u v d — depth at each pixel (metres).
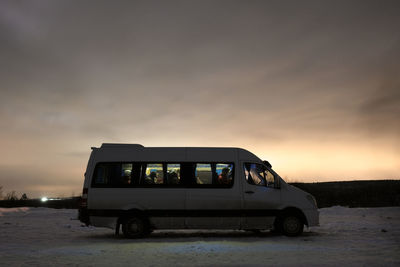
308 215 11.91
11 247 10.11
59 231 14.91
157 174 12.18
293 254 8.54
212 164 12.25
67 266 7.34
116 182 12.12
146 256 8.43
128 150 12.44
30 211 26.64
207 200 11.95
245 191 12.01
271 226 11.91
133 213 11.98
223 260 7.85
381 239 11.16
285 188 12.17
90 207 11.98
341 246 9.73
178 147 12.52
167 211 11.92
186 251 9.06
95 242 11.19
